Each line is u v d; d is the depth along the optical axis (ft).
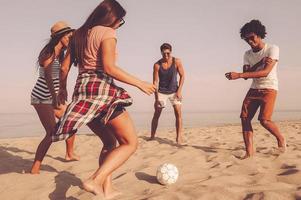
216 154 14.92
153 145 19.15
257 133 26.37
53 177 11.10
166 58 20.03
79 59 7.60
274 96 13.89
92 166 13.14
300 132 27.40
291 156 13.44
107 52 7.06
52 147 17.90
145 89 7.12
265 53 13.37
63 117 6.96
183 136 24.61
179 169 12.17
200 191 8.57
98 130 8.34
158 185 10.06
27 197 9.36
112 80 7.44
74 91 7.40
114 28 7.80
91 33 7.36
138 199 8.38
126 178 10.94
